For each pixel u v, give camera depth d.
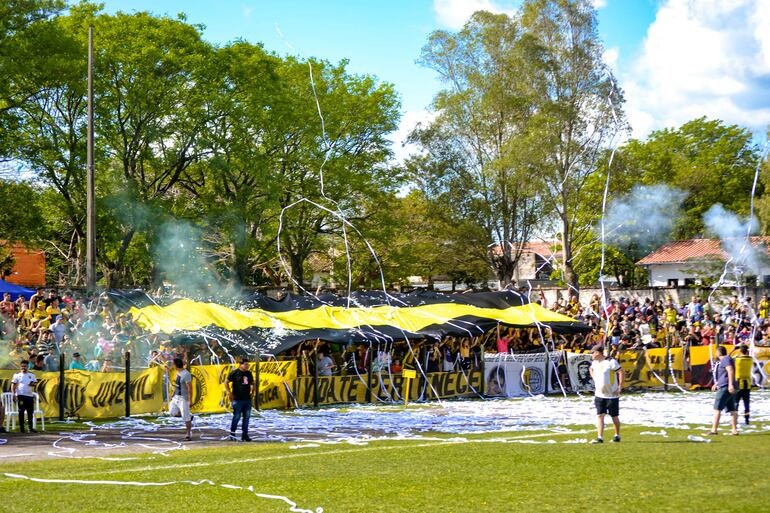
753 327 34.03
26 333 25.52
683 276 56.34
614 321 35.53
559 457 14.25
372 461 14.09
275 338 26.77
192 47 42.56
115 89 41.19
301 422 20.62
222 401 23.33
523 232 59.31
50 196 40.69
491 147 58.97
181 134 43.69
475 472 12.73
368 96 53.38
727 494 10.66
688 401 26.22
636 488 11.16
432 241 59.84
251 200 46.47
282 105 45.41
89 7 42.25
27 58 35.62
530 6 55.97
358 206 54.41
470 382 28.28
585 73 54.56
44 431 18.91
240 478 12.41
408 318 30.41
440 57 58.69
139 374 22.09
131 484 11.84
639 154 62.38
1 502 10.64
